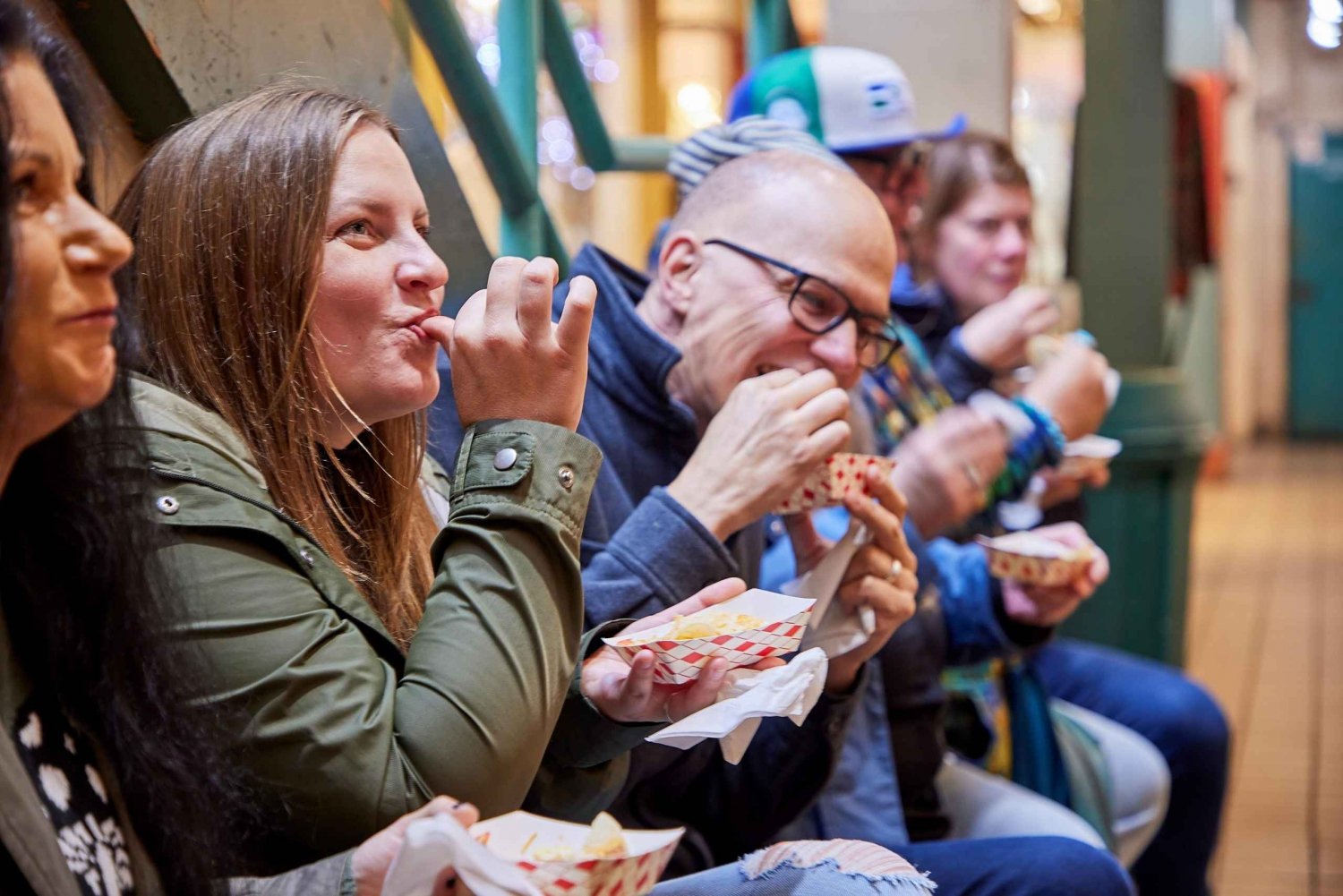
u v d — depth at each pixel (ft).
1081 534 7.54
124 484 3.57
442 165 6.49
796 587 5.44
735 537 5.84
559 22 7.87
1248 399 42.80
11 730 3.32
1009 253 9.41
